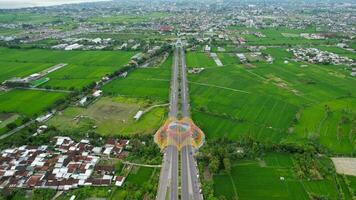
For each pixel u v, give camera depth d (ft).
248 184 654.12
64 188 636.07
